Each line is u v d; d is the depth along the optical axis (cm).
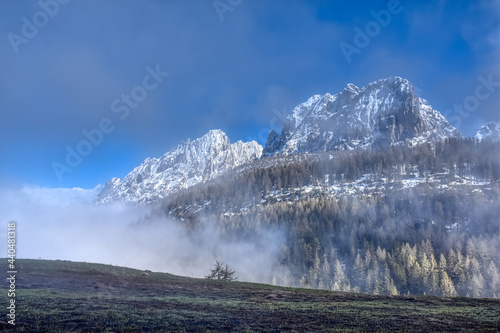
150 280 4569
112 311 2502
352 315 2880
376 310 3173
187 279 5038
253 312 2900
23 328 1847
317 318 2717
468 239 13400
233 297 3797
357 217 17288
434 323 2605
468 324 2595
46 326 1942
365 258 13388
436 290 10806
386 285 11000
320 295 4181
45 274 3991
